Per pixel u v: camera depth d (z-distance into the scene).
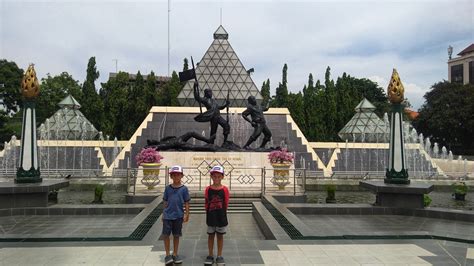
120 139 48.81
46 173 29.67
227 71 46.03
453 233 11.91
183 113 36.12
